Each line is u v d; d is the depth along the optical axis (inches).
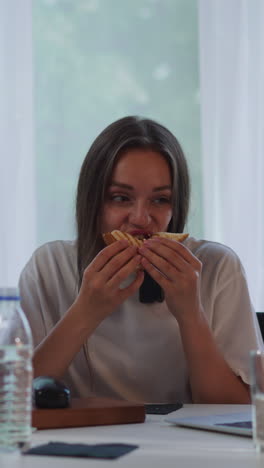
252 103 119.4
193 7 128.0
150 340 70.0
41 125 126.3
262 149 119.0
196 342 63.1
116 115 127.5
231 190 118.6
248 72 120.1
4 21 121.0
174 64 127.9
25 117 120.6
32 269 74.5
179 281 61.3
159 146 67.9
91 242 71.1
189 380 69.4
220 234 118.3
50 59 127.3
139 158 67.4
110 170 68.1
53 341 61.6
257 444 35.9
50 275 74.1
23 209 119.8
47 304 73.0
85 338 62.2
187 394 70.0
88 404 48.0
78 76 127.5
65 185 126.0
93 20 128.0
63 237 125.5
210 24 121.0
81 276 72.1
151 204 68.6
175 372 69.7
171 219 72.5
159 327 70.2
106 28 128.1
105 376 69.2
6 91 120.6
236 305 71.7
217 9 120.7
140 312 70.3
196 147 126.2
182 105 127.9
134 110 127.9
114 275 60.5
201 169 125.0
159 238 62.1
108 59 128.0
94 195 70.0
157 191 67.7
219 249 75.2
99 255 61.1
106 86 127.8
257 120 119.1
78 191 72.4
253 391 36.2
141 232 67.1
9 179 119.4
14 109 120.4
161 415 51.4
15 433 36.7
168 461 33.5
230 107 119.5
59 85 127.1
